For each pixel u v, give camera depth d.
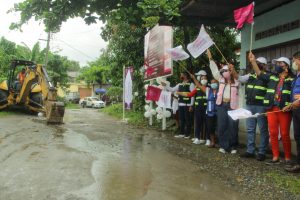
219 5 9.92
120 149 8.73
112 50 18.28
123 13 10.66
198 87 9.68
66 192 5.29
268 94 7.32
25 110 19.59
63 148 8.56
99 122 15.66
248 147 7.93
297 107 6.59
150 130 12.80
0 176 6.02
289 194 5.53
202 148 9.05
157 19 8.62
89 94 63.53
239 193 5.55
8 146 8.63
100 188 5.54
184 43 12.74
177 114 12.05
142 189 5.56
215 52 13.96
